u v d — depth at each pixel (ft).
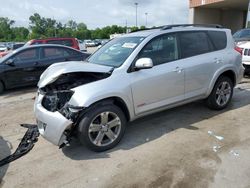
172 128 15.49
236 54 18.12
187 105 19.24
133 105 13.64
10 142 14.82
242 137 13.97
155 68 14.30
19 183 10.94
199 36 16.65
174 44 15.39
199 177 10.64
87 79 13.21
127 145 13.62
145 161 12.02
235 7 92.22
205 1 84.43
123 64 13.55
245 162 11.56
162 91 14.60
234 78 18.29
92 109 12.33
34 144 14.26
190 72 15.57
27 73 28.04
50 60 29.35
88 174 11.30
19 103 22.93
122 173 11.21
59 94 12.58
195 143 13.51
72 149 13.51
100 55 15.85
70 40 44.62
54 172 11.60
